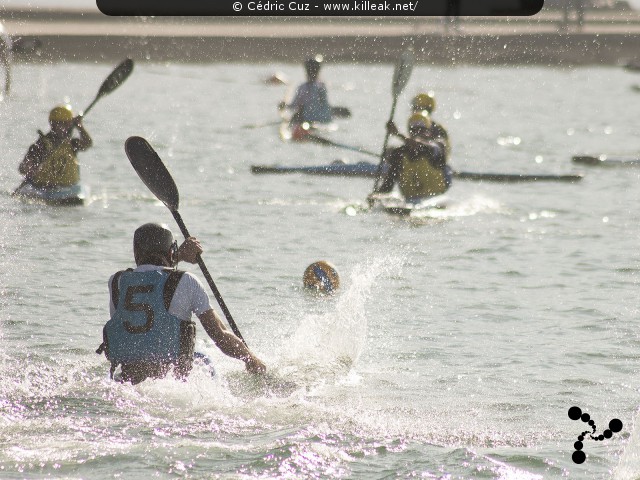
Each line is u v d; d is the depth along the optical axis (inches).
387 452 716.7
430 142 2075.5
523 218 1972.2
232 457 693.3
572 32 7657.5
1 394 834.8
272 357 990.4
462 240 1732.3
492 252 1632.6
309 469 676.7
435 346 1072.2
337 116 4099.4
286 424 779.4
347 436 751.1
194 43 7081.7
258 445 719.7
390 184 2057.1
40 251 1535.4
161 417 784.3
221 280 1384.1
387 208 1987.0
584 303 1284.4
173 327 839.7
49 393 840.9
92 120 3806.6
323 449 714.2
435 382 935.7
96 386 859.4
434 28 7362.2
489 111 4611.2
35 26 7524.6
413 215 1973.4
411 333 1127.0
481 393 901.2
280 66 6953.7
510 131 3826.3
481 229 1838.1
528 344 1083.3
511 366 995.3
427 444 739.4
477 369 983.6
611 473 682.8
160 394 832.9
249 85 5684.1
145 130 3521.2
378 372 966.4
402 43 7283.5
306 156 3024.1
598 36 7411.4
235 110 4404.5
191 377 845.8
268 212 1971.0
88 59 6840.6
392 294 1323.8
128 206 1982.0
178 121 3880.4
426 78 6299.2
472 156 3065.9
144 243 855.7
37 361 952.9
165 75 6136.8
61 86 5118.1
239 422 779.4
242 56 7145.7
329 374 940.6
